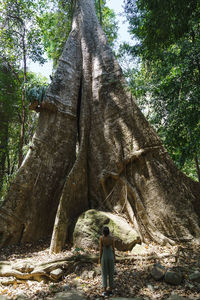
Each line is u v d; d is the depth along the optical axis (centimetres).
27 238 742
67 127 916
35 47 1459
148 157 773
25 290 470
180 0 651
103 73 993
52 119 904
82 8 1287
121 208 751
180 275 448
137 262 531
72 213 754
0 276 527
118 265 523
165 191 721
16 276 513
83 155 865
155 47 852
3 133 1475
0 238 716
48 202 809
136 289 429
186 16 686
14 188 771
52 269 507
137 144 797
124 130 839
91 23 1239
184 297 391
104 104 930
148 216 703
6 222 731
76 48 1142
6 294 457
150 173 753
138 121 832
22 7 1420
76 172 807
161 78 1077
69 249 649
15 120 1606
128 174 790
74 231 673
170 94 1049
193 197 731
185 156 959
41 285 482
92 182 844
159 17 718
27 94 910
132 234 628
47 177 826
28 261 557
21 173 792
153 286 436
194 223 662
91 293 429
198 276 440
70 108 947
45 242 743
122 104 887
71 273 512
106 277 423
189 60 889
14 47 1456
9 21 1442
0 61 1453
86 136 909
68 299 412
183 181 752
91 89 1004
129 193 757
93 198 825
